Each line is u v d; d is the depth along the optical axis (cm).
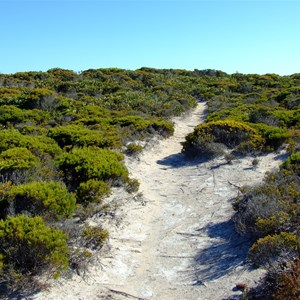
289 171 884
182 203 909
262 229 620
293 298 423
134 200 895
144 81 3512
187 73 4462
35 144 1147
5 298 484
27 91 2448
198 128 1372
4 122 1692
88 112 1917
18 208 677
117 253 651
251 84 3416
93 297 519
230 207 834
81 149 1099
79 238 648
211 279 564
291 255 512
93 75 3675
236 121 1483
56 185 737
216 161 1202
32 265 530
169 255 662
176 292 544
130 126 1590
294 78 3734
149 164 1254
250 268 562
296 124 1551
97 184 822
